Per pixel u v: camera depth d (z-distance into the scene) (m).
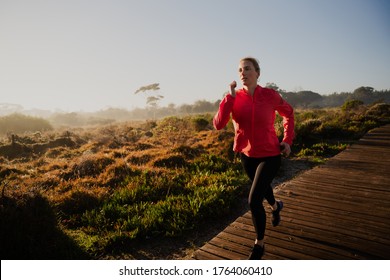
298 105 111.50
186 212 5.41
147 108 120.88
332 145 11.60
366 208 4.69
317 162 9.29
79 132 21.11
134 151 11.05
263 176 2.86
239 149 3.09
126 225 5.03
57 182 7.53
